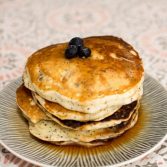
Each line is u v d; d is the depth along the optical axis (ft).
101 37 1.52
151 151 1.24
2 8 2.51
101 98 1.21
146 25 2.29
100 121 1.26
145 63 1.92
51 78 1.27
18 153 1.24
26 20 2.37
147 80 1.59
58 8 2.50
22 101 1.38
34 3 2.56
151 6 2.50
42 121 1.35
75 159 1.25
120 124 1.31
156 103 1.48
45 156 1.26
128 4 2.53
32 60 1.37
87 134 1.29
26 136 1.36
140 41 2.13
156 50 2.04
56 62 1.30
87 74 1.25
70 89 1.23
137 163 1.31
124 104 1.26
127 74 1.28
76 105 1.21
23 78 1.40
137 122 1.41
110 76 1.25
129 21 2.34
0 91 1.54
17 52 2.05
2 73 1.85
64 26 2.31
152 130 1.36
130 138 1.34
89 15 2.42
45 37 2.20
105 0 2.58
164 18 2.36
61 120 1.26
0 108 1.47
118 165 1.19
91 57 1.32
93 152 1.29
